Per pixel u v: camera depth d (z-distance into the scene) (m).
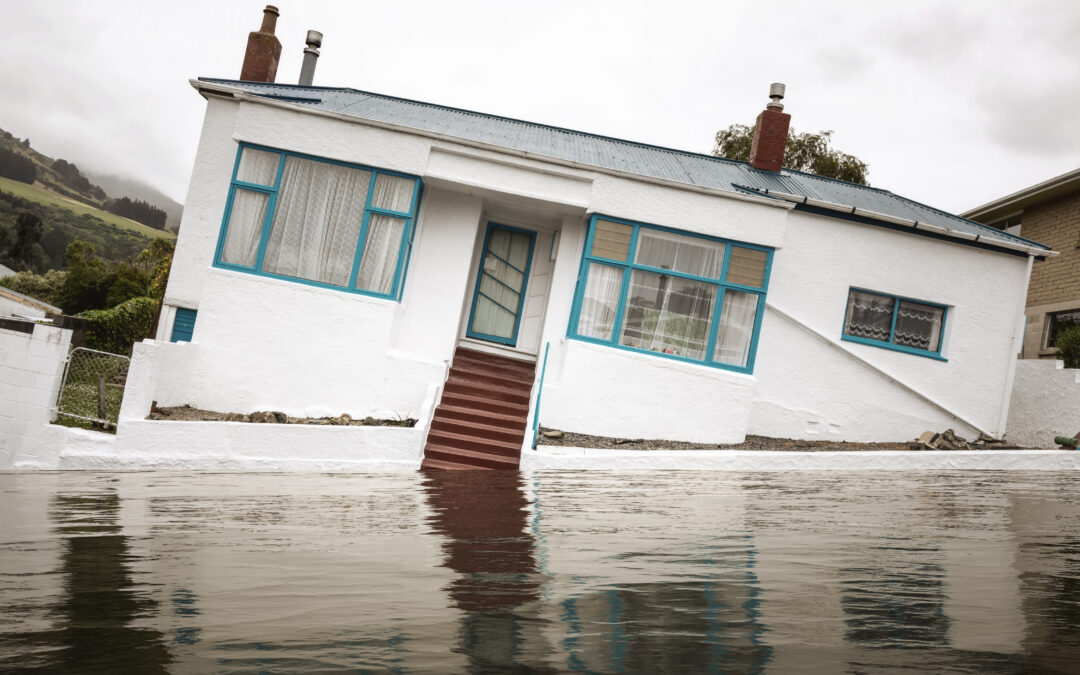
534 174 13.88
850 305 15.13
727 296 13.87
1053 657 2.58
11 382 11.61
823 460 11.19
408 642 2.82
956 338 15.10
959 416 14.97
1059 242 19.97
